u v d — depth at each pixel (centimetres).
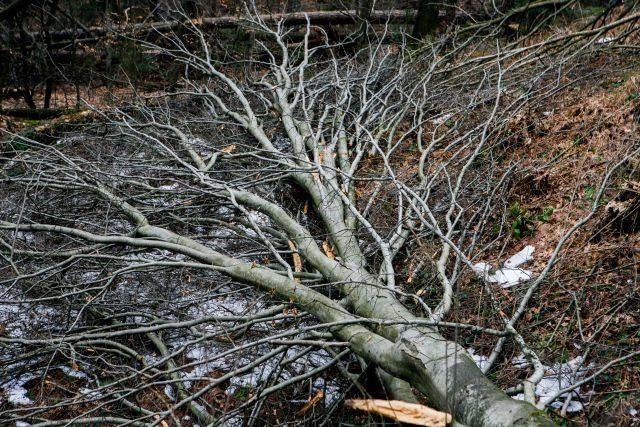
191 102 919
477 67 811
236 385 453
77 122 885
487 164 644
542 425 294
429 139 757
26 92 1008
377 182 676
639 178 538
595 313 440
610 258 480
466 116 736
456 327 358
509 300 478
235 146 750
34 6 1077
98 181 603
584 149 610
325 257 509
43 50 1024
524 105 728
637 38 856
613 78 747
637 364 392
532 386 349
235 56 1065
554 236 524
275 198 673
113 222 647
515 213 564
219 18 1122
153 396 455
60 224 644
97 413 442
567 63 800
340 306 457
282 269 545
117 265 569
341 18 1200
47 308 552
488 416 314
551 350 427
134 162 672
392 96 845
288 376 468
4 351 508
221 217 645
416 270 502
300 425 421
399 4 1271
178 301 522
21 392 465
